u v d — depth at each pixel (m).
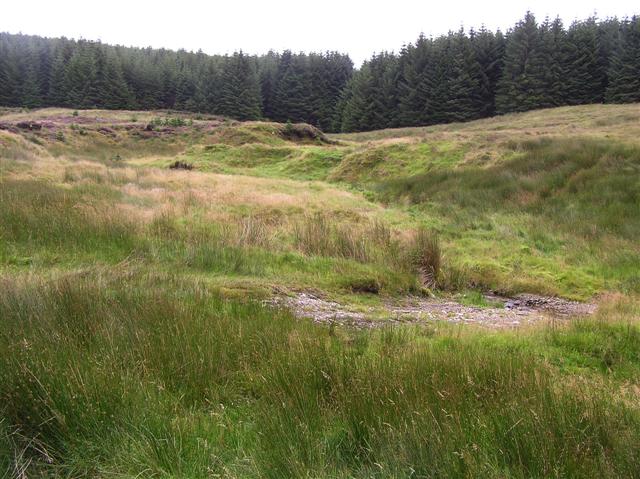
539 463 2.62
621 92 53.34
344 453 2.95
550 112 47.12
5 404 3.01
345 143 43.53
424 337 6.16
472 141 27.44
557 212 16.20
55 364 3.29
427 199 20.12
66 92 72.62
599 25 68.69
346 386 3.60
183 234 10.31
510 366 4.19
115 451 2.78
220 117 63.97
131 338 4.15
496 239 14.59
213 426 3.11
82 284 5.61
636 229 13.80
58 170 19.06
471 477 2.48
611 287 10.88
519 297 10.31
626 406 3.60
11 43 101.75
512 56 57.78
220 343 4.38
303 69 78.12
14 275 6.29
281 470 2.65
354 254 10.73
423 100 61.53
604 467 2.60
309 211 15.30
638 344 5.97
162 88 80.69
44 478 2.62
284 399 3.32
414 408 3.17
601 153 20.03
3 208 9.77
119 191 15.31
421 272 10.44
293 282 8.70
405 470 2.58
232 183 20.09
